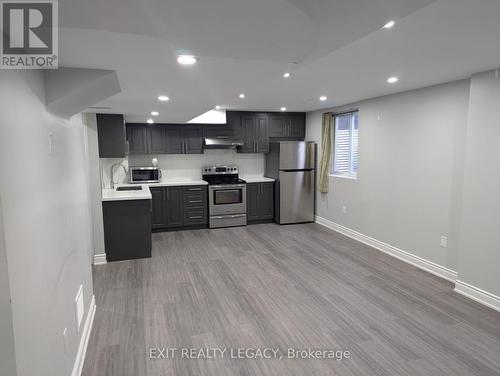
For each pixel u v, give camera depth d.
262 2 0.92
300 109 6.14
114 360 2.37
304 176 6.39
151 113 4.14
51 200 1.73
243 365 2.31
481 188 3.18
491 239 3.11
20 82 1.33
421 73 3.15
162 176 6.35
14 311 1.15
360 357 2.39
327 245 5.05
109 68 1.85
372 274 3.92
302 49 1.41
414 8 1.36
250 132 6.43
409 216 4.25
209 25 1.11
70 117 2.35
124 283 3.70
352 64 2.79
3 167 1.11
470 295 3.31
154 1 0.92
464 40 2.16
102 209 4.30
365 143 4.99
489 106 3.07
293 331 2.73
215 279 3.79
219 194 6.11
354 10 1.36
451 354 2.43
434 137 3.84
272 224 6.45
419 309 3.09
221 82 2.34
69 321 2.05
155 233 5.85
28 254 1.32
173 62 1.74
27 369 1.27
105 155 4.34
